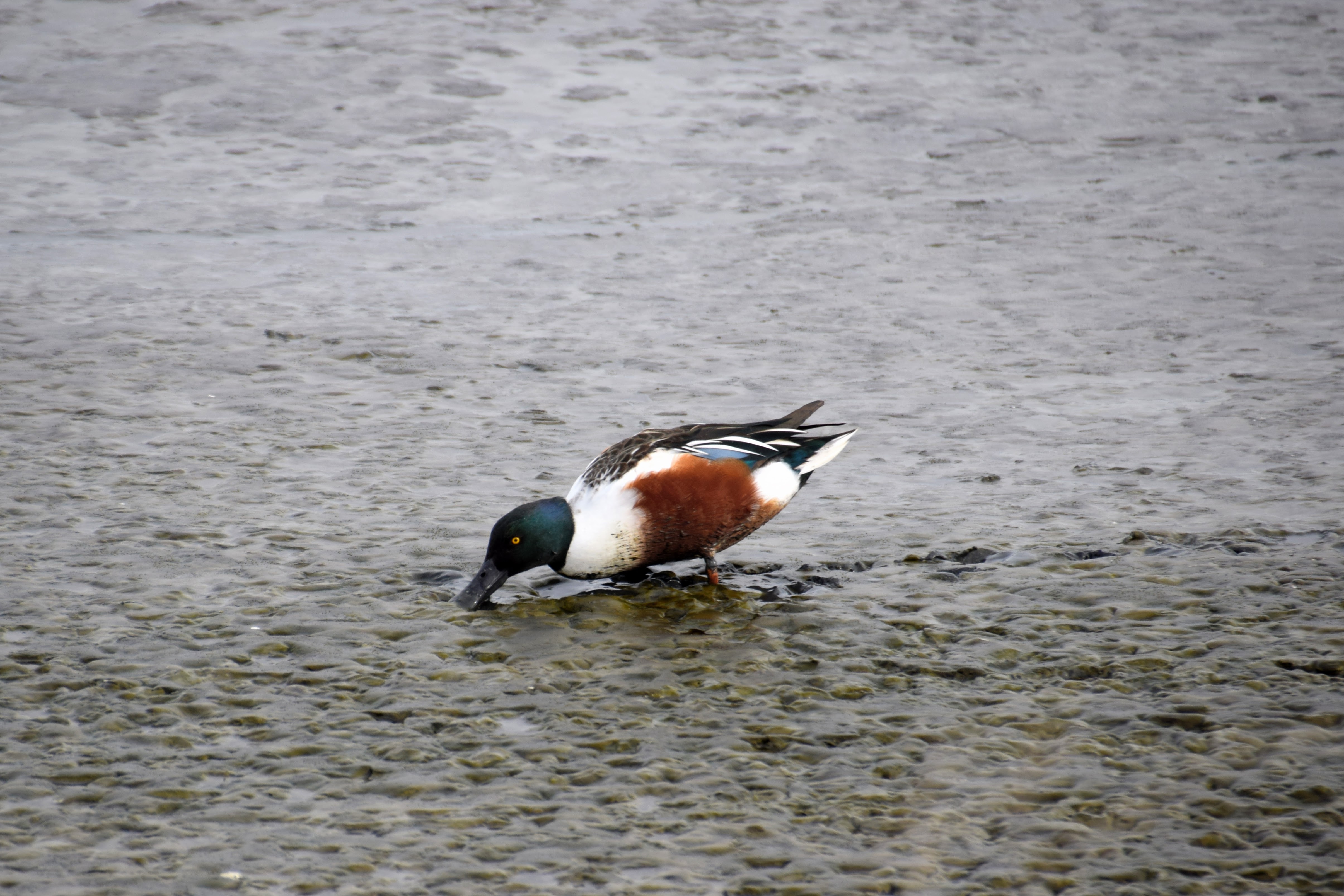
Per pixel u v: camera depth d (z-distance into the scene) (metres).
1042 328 16.23
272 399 13.96
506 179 21.97
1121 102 26.27
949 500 11.41
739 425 10.12
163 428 13.06
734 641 8.98
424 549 10.38
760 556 10.38
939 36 29.78
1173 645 8.73
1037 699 8.12
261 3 30.02
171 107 24.31
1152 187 22.00
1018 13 31.62
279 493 11.50
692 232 20.06
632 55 27.83
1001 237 19.81
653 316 16.83
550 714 7.97
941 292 17.62
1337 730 7.65
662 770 7.36
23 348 15.36
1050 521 10.86
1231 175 22.55
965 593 9.61
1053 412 13.55
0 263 18.23
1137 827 6.79
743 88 26.34
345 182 21.61
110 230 19.56
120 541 10.38
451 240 19.56
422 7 30.23
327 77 25.94
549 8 30.47
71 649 8.66
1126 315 16.61
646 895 6.29
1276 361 14.86
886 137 24.27
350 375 14.80
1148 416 13.35
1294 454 12.23
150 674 8.36
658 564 10.16
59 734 7.65
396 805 7.03
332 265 18.55
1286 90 26.97
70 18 28.61
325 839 6.73
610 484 9.59
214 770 7.35
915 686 8.32
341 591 9.63
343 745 7.62
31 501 11.14
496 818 6.91
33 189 20.86
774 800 7.08
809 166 22.88
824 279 18.17
